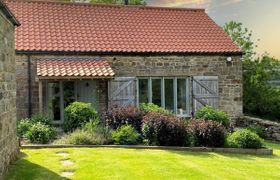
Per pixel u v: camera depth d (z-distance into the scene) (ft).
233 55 64.23
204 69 62.85
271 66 81.46
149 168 31.71
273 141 57.57
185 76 62.13
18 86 54.13
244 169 34.22
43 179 27.30
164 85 61.41
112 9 69.26
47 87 55.26
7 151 28.55
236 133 45.19
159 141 42.93
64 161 33.14
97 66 55.31
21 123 45.93
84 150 38.22
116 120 46.88
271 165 36.99
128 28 65.05
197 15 73.26
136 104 59.67
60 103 56.24
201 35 67.26
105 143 42.27
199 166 33.68
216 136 43.60
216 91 63.36
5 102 27.81
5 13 27.12
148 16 69.67
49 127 45.47
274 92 80.38
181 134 43.19
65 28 61.26
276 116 79.20
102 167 31.32
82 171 29.86
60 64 54.34
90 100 57.67
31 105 54.54
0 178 25.07
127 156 35.94
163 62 60.80
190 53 61.62
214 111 54.49
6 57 28.63
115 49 58.54
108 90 57.93
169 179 28.89
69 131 46.73
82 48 57.31
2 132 26.20
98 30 62.75
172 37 64.95
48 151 37.09
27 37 56.80
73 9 66.44
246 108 80.12
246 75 80.53
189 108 62.34
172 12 72.43
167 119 43.65
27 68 54.54
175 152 39.99
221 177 30.50
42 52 54.90
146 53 59.57
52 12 64.34
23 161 32.17
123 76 58.95
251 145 44.06
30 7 64.08
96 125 45.68
